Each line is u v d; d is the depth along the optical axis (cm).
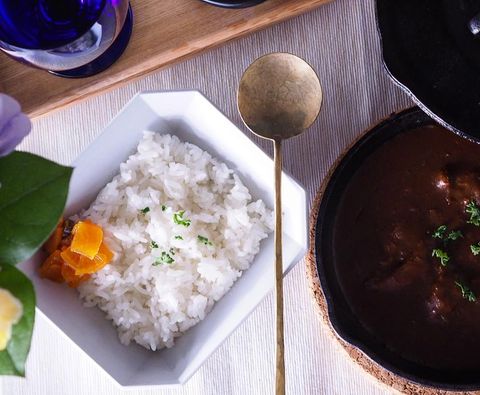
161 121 47
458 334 46
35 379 51
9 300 29
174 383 44
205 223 48
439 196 46
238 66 51
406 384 47
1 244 29
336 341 48
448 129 45
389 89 51
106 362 45
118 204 47
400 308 46
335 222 46
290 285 51
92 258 45
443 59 45
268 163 45
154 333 47
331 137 51
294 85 45
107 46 46
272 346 51
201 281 47
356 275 46
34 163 30
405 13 45
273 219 47
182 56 49
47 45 43
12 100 31
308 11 51
